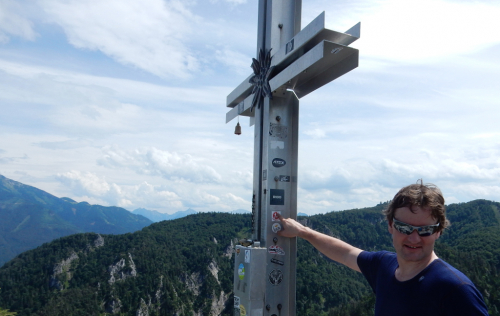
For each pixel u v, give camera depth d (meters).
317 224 154.62
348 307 88.88
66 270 135.62
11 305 118.06
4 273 134.75
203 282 136.50
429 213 1.95
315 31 3.84
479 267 67.19
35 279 130.00
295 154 4.82
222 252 156.12
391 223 2.12
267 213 4.59
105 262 137.62
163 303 123.38
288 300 4.55
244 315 4.48
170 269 137.75
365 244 147.75
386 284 2.22
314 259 122.75
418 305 1.93
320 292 106.75
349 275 118.25
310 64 3.94
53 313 110.69
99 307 119.00
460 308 1.75
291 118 4.93
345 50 3.88
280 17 5.01
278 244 4.58
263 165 4.83
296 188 4.73
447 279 1.86
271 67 4.78
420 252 1.99
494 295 55.22
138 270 136.38
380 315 2.16
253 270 4.36
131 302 121.19
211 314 125.75
